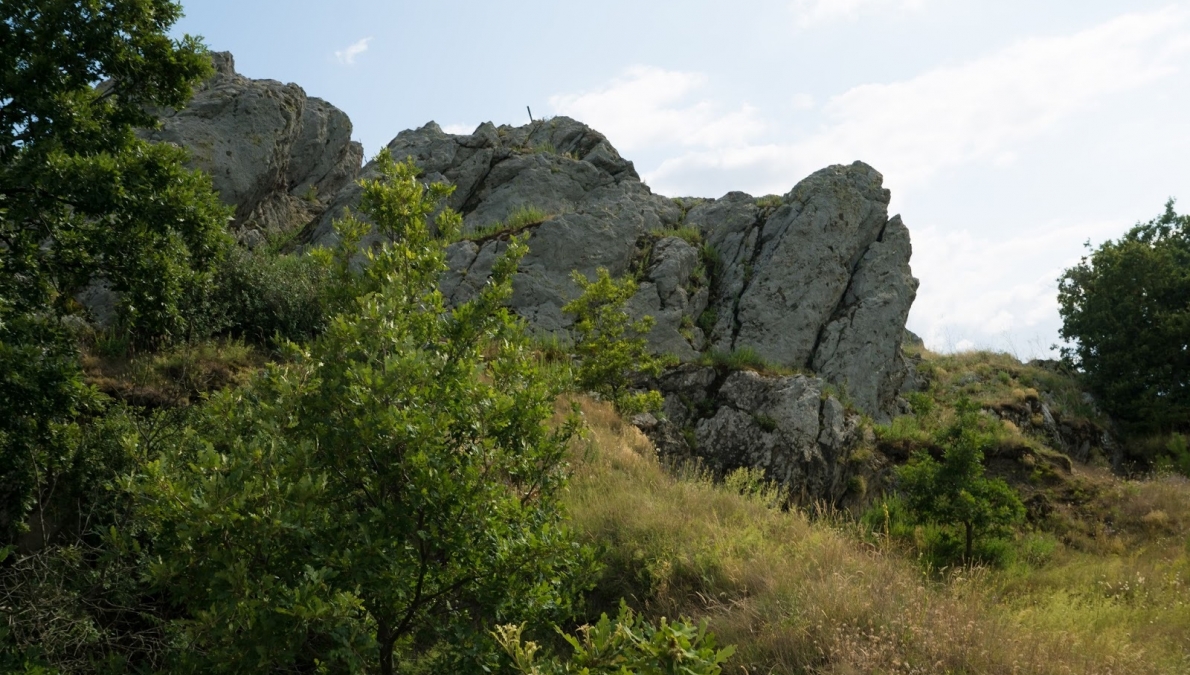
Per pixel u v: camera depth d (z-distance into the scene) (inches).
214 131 800.3
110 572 261.3
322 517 188.2
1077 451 944.9
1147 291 1085.8
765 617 269.4
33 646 229.3
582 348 608.7
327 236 797.2
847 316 802.2
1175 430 1029.2
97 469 299.6
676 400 670.5
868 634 253.4
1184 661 285.4
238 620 168.4
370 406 188.9
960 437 544.1
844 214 843.4
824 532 360.2
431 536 185.5
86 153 351.3
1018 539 596.7
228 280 523.5
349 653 170.9
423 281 258.4
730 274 823.7
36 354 302.5
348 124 1075.9
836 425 671.1
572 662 146.6
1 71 333.4
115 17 358.9
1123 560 568.4
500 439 210.5
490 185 914.1
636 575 309.6
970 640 253.1
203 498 173.3
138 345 462.6
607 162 968.9
